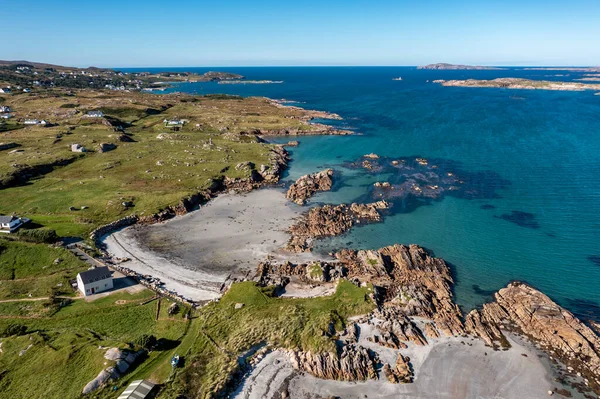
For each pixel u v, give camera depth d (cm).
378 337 6159
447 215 10706
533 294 7031
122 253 8694
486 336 6238
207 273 8031
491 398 5175
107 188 11838
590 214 10450
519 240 9281
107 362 5166
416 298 7031
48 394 4781
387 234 9731
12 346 5538
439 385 5350
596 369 5581
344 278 7694
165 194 11444
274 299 7038
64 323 6191
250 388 5156
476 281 7806
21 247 8175
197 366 5381
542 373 5572
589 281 7644
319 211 10562
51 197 11044
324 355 5603
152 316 6475
